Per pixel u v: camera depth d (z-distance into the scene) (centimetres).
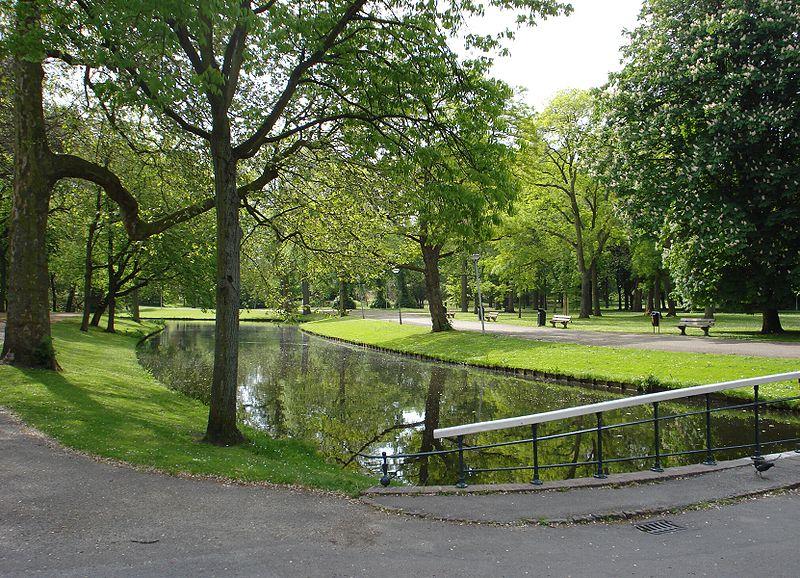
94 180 1323
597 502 590
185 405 1415
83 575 423
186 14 730
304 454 1036
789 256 2219
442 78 1074
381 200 1312
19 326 1384
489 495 620
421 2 1066
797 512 559
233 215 1003
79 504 585
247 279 1809
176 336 4275
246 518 557
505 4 1030
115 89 801
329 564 450
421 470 994
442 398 1738
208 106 1275
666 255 2591
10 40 894
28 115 1339
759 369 1534
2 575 419
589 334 2838
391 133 1123
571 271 5350
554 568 443
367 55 1088
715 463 721
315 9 1040
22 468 699
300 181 1470
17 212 1360
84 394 1209
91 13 804
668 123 2238
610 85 2597
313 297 4212
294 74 1016
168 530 520
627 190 2480
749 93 2161
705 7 2319
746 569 437
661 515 561
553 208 4528
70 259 3647
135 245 3038
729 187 2298
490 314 4334
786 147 2162
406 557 465
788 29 2066
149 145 1594
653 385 1617
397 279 8012
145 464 744
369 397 1786
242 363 2714
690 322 2523
